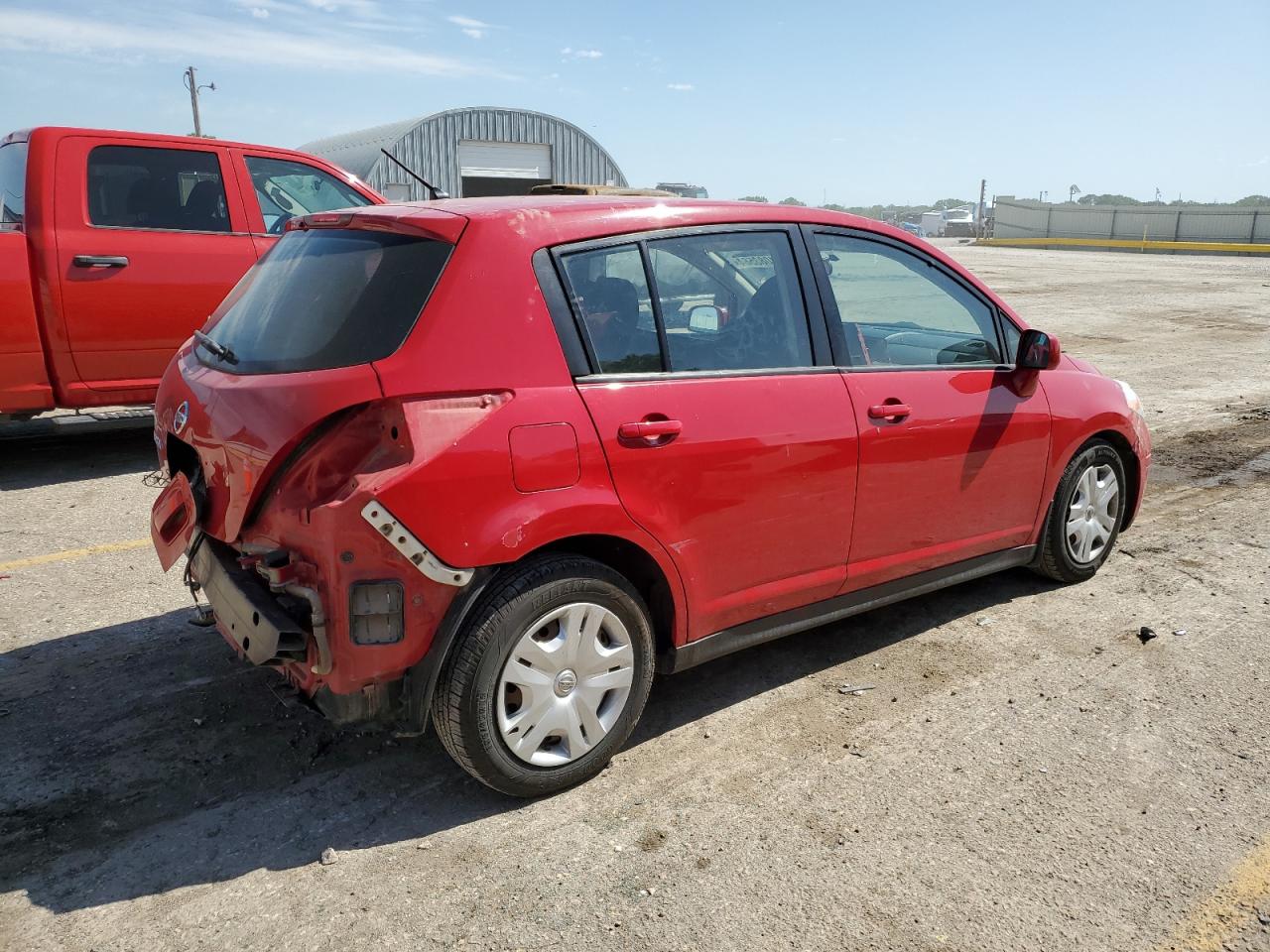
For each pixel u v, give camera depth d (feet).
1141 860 9.43
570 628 9.97
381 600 8.94
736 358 11.38
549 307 9.93
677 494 10.53
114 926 8.52
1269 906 8.82
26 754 11.05
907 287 13.17
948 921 8.62
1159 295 69.72
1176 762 11.07
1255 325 52.31
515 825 9.93
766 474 11.21
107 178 21.45
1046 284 79.56
